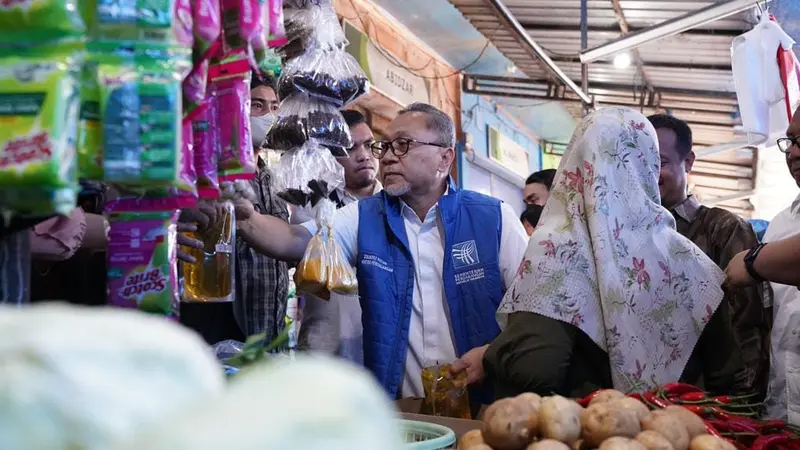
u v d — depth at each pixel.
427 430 1.31
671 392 1.61
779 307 2.59
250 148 1.20
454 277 2.47
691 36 6.10
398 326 2.43
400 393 2.44
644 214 1.78
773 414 2.57
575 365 1.73
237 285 2.47
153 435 0.40
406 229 2.55
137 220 1.08
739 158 10.02
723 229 2.71
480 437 1.24
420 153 2.50
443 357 2.44
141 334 0.47
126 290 1.07
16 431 0.41
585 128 1.83
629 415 1.18
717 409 1.52
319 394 0.42
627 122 1.82
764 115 3.69
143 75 0.90
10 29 0.80
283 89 2.18
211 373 0.50
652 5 5.78
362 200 2.64
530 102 10.29
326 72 2.15
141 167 0.89
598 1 5.88
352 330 2.73
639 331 1.69
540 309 1.67
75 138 0.82
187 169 1.05
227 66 1.15
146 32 0.90
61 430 0.42
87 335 0.45
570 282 1.70
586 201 1.76
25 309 0.48
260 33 1.13
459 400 2.05
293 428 0.39
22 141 0.77
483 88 9.45
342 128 2.24
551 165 13.38
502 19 5.74
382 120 7.34
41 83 0.78
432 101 8.26
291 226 2.39
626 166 1.78
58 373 0.42
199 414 0.41
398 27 7.43
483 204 2.59
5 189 0.78
